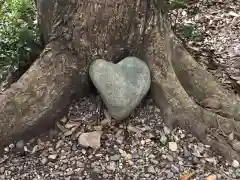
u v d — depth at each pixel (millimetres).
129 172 1120
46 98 1181
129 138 1194
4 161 1144
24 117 1162
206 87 1283
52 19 1208
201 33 1752
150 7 1224
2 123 1143
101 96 1187
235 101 1272
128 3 1158
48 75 1188
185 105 1220
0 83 1287
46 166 1134
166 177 1114
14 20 1482
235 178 1127
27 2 1597
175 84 1230
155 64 1237
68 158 1150
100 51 1208
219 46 1681
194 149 1184
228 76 1498
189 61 1297
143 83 1189
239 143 1179
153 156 1159
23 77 1182
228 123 1207
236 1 1995
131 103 1172
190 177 1117
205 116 1214
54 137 1200
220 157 1175
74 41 1188
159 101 1243
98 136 1182
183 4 1812
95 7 1139
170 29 1297
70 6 1154
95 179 1100
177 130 1224
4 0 1654
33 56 1292
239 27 1808
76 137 1194
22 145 1176
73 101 1255
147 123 1230
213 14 1889
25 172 1118
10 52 1316
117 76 1162
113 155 1156
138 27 1213
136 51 1250
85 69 1220
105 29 1175
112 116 1207
